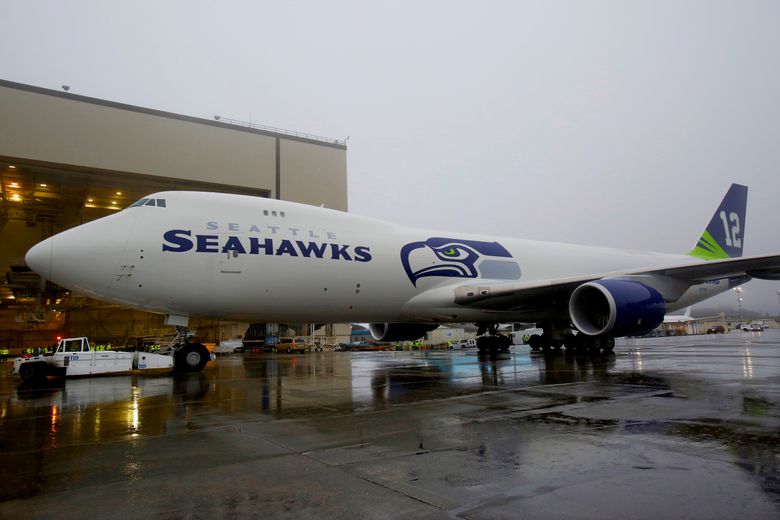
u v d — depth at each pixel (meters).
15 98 23.33
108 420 6.55
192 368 14.08
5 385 11.93
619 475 3.74
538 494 3.38
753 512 3.01
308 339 45.72
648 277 13.81
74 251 11.18
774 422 5.43
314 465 4.21
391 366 15.70
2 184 26.61
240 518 3.09
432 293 15.00
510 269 16.81
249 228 12.49
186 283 11.72
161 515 3.16
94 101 24.98
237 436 5.42
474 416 6.21
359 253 13.81
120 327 47.56
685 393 7.65
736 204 24.86
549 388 8.67
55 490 3.67
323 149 31.52
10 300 43.47
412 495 3.43
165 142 26.50
